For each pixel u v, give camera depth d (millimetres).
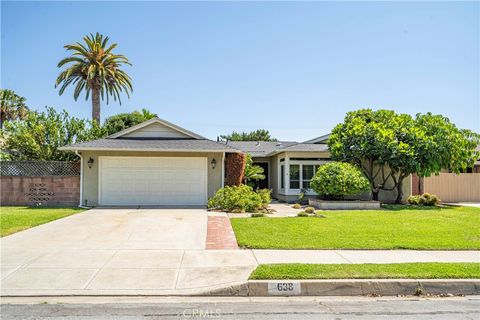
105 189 16453
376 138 17547
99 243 8508
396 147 17062
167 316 4629
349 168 16906
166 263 6820
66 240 8812
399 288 5656
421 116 18469
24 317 4555
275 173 23047
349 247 7961
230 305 5094
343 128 19078
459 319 4570
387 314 4746
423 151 17062
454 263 6668
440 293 5668
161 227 10688
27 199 16953
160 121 18219
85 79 27688
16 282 5801
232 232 9914
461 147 17641
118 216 12922
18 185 16969
